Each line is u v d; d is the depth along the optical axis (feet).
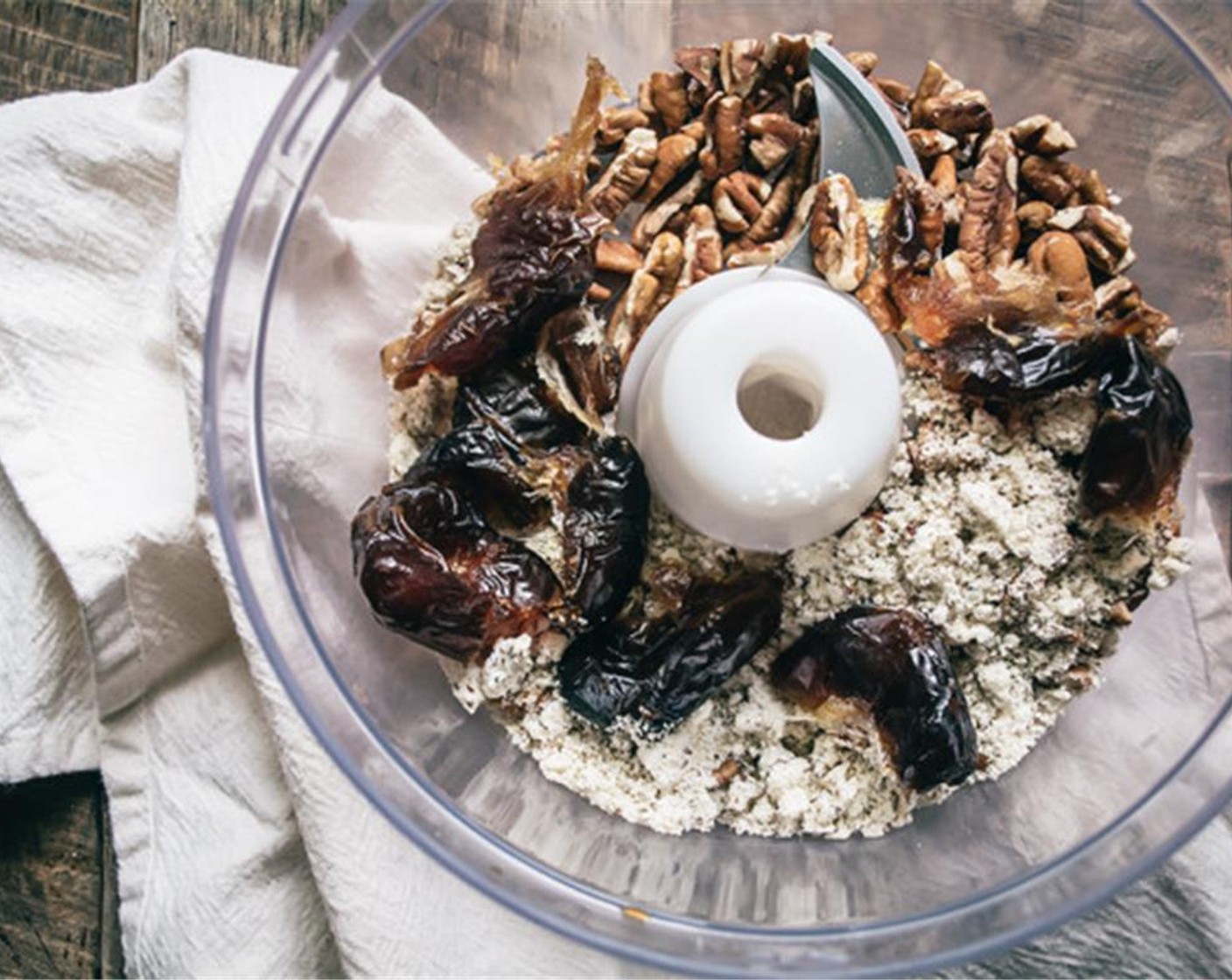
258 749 1.09
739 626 0.95
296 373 1.02
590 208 1.00
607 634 0.96
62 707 1.12
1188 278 1.12
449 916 1.04
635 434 1.00
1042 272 1.03
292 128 0.99
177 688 1.11
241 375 0.98
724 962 0.94
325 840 1.03
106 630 1.08
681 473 0.95
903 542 0.97
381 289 1.06
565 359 1.00
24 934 1.14
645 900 0.99
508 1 1.08
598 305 1.07
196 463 1.05
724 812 0.99
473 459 0.94
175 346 1.10
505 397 0.99
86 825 1.14
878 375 0.94
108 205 1.13
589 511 0.95
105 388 1.12
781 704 0.97
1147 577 1.01
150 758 1.10
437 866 1.04
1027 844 1.02
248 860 1.07
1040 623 0.98
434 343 0.97
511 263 0.97
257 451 0.99
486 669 0.95
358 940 1.03
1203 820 0.95
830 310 0.94
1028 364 0.96
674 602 0.96
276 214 1.00
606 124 1.09
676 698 0.95
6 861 1.14
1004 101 1.14
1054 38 1.11
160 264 1.13
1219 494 1.09
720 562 0.98
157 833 1.09
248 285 0.99
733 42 1.08
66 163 1.12
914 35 1.14
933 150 1.06
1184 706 1.05
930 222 1.01
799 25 1.15
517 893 0.95
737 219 1.06
